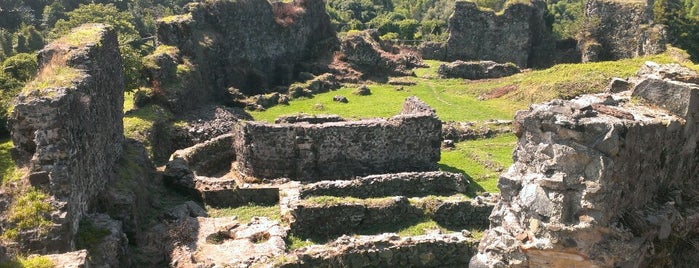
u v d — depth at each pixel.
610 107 10.73
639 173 10.29
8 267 10.94
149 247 16.28
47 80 15.70
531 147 10.32
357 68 48.25
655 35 52.38
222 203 20.80
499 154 27.95
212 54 38.88
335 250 15.45
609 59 58.03
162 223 18.08
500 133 31.56
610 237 9.66
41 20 69.88
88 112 16.11
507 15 58.50
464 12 59.22
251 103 37.47
